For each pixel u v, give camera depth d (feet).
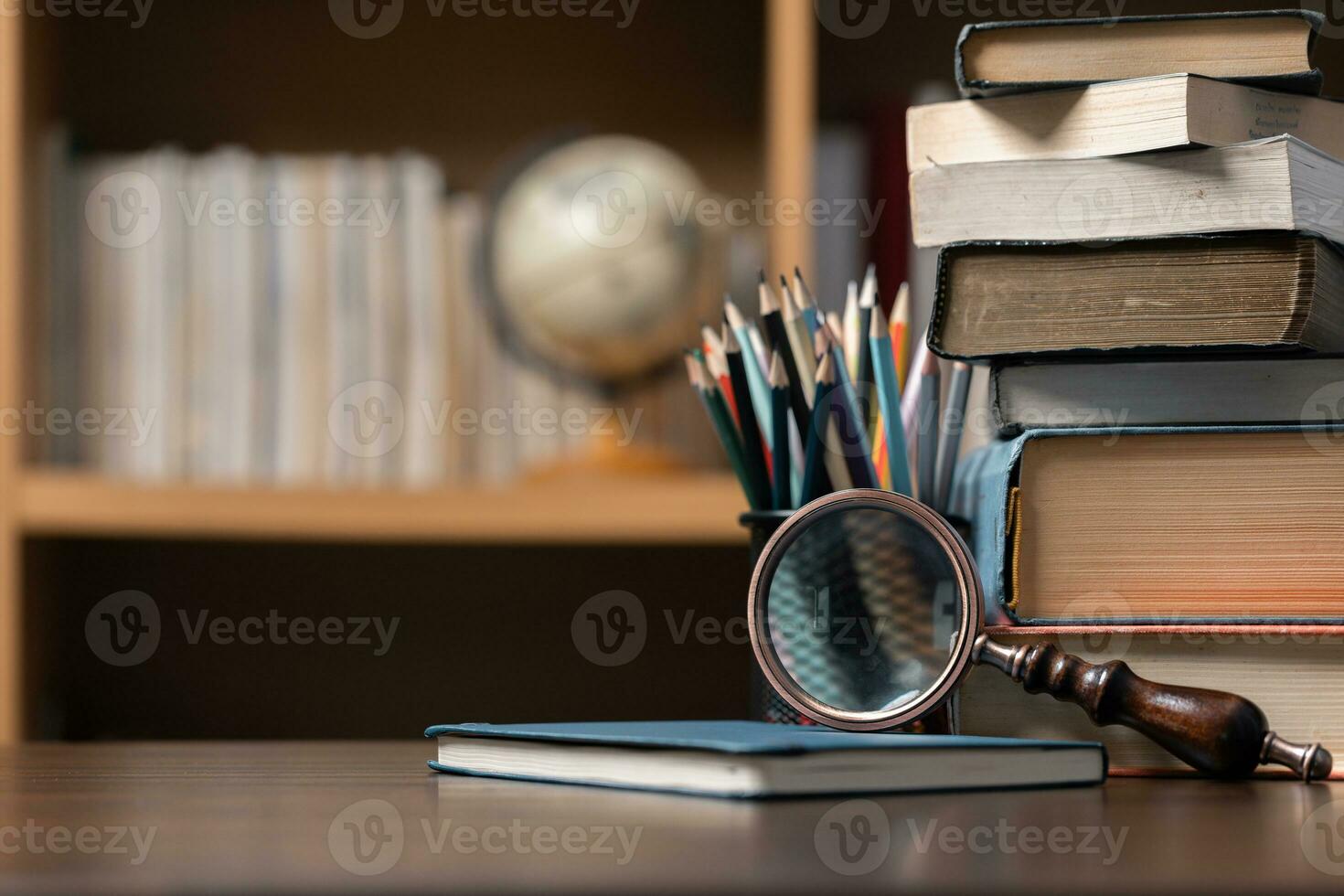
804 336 4.85
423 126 8.48
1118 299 4.61
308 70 8.43
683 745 4.18
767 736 4.33
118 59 8.29
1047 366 4.66
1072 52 4.65
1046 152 4.66
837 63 7.55
